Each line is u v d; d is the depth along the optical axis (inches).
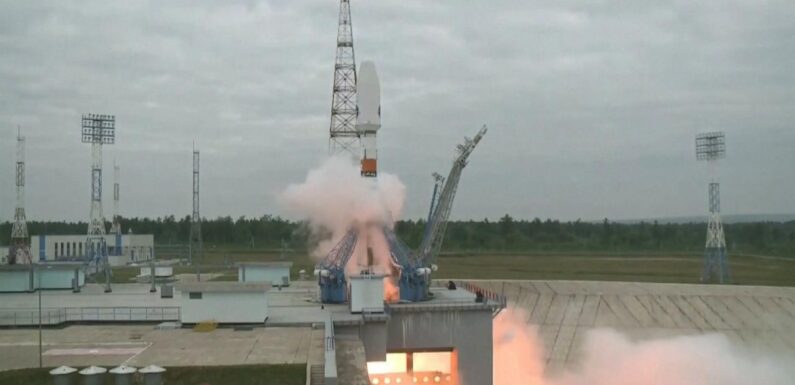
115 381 1421.0
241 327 2148.1
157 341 1925.4
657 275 5022.1
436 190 3105.3
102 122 4239.7
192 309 2155.5
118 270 4463.6
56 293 3029.0
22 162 5246.1
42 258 5093.5
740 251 7303.2
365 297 2372.0
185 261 5610.2
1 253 4950.8
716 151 4955.7
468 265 5851.4
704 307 4158.5
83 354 1750.7
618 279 4741.6
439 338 2469.2
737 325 4023.1
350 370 1815.9
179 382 1547.7
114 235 5521.7
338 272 2699.3
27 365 1631.4
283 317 2315.5
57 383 1406.3
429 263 3006.9
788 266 5679.1
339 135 3198.8
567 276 4918.8
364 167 2982.3
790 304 4106.8
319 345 1873.8
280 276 3358.8
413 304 2485.2
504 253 7219.5
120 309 2362.2
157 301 2716.5
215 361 1674.5
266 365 1624.0
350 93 3221.0
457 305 2481.5
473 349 2484.0
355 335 2242.9
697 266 5693.9
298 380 1556.3
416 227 5831.7
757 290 4232.3
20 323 2149.4
